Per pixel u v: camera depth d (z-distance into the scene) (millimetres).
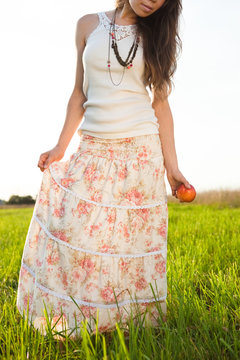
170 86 2830
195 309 2658
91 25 2799
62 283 2438
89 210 2484
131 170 2572
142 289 2574
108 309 2447
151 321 2551
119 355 1922
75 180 2545
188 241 5344
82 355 2113
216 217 8820
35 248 2543
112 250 2490
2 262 4676
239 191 15242
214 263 4133
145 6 2588
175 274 3443
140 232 2594
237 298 2896
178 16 2795
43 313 2414
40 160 2754
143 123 2639
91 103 2652
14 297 3311
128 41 2658
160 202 2666
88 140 2635
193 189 2766
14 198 29828
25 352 2203
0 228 9094
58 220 2477
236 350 2137
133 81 2668
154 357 2049
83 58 2723
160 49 2723
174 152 2850
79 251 2441
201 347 2180
